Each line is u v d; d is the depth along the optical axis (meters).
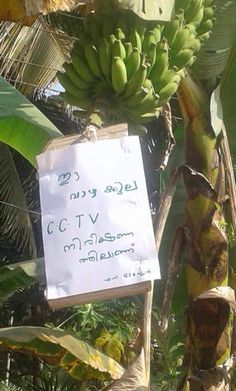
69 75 1.18
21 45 3.28
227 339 1.36
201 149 1.45
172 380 2.50
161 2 1.15
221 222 1.41
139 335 1.09
